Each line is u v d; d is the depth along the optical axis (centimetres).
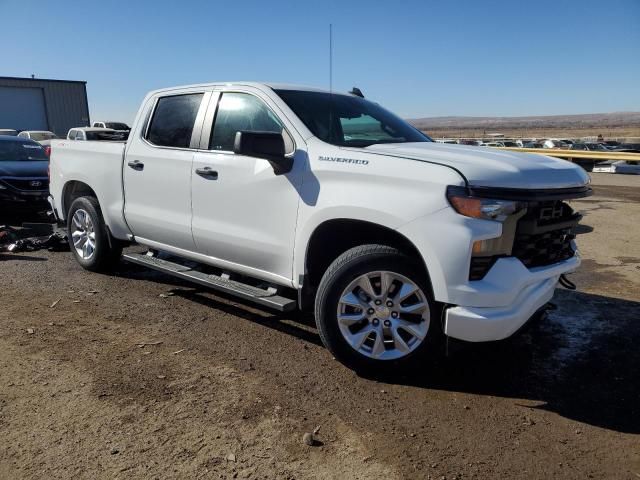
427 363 389
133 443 295
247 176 428
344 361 379
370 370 375
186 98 504
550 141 3659
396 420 327
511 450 301
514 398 359
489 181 334
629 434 321
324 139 410
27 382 359
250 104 450
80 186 633
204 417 323
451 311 338
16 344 419
